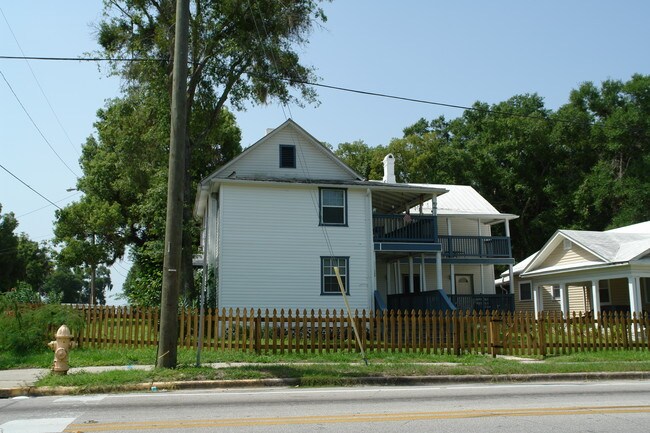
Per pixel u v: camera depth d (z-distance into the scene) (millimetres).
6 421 7863
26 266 61281
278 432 7109
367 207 25016
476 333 17312
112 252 45500
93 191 44688
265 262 23328
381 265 30594
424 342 17516
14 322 15492
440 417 8109
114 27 27562
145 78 26797
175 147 12789
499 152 51469
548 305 33000
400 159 51469
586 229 47031
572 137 50281
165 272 12695
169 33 26031
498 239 30922
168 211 12766
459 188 35250
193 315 16656
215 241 25531
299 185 24078
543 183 50812
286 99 28484
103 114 44719
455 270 32156
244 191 23641
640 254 22859
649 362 15312
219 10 26203
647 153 46250
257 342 16172
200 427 7398
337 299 23875
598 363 15031
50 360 14305
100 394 10758
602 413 8477
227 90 28188
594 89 52094
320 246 24094
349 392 10867
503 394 10617
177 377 11656
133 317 16500
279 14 26688
